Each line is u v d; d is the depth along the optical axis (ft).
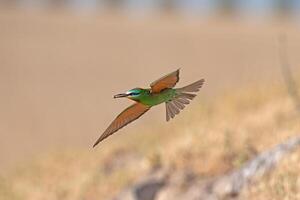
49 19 207.51
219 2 280.72
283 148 38.93
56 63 171.73
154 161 45.50
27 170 61.05
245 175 39.22
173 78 16.53
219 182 40.83
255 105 56.03
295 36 192.44
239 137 43.75
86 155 60.64
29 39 188.44
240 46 186.50
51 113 133.49
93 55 180.34
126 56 180.45
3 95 145.79
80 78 161.17
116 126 16.63
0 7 222.07
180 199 41.52
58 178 56.49
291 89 50.01
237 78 147.54
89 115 132.57
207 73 161.99
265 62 164.66
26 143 114.93
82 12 237.45
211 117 55.88
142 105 16.61
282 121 46.80
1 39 186.39
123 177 46.68
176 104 16.65
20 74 161.58
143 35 200.54
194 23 223.10
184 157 44.11
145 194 43.11
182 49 185.88
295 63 146.82
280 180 35.78
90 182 49.42
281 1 276.00
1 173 67.82
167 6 281.13
